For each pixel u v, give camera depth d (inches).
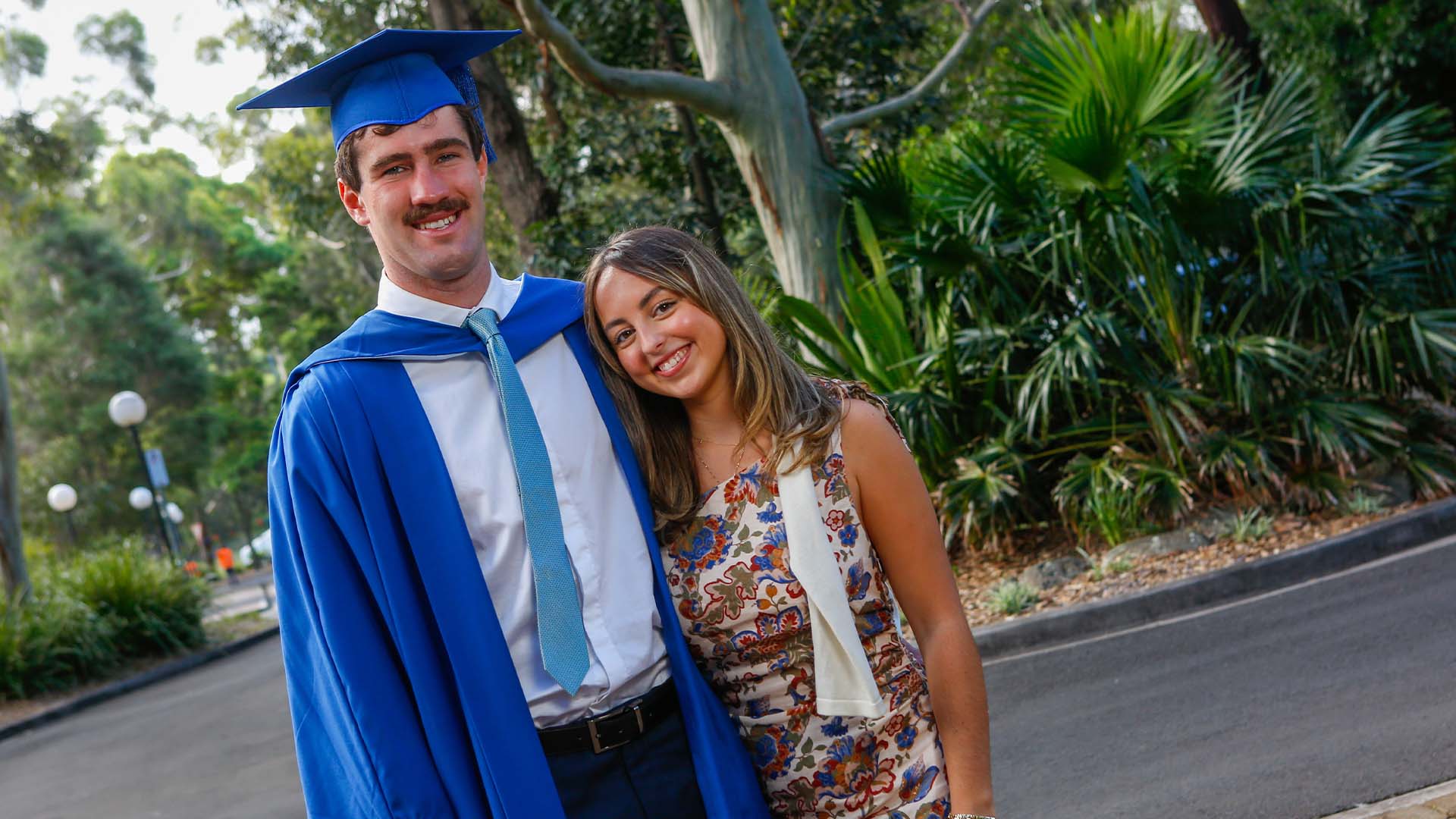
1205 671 217.3
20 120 860.0
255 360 2161.7
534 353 90.5
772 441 86.2
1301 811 147.9
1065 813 167.9
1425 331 307.3
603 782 84.1
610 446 89.4
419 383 87.4
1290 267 322.7
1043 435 322.7
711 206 557.9
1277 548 278.2
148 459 823.7
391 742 79.7
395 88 88.3
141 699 530.6
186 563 811.4
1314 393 313.1
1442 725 164.6
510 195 566.9
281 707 408.2
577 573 85.0
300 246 1646.2
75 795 329.7
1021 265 339.9
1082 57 329.4
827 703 83.9
